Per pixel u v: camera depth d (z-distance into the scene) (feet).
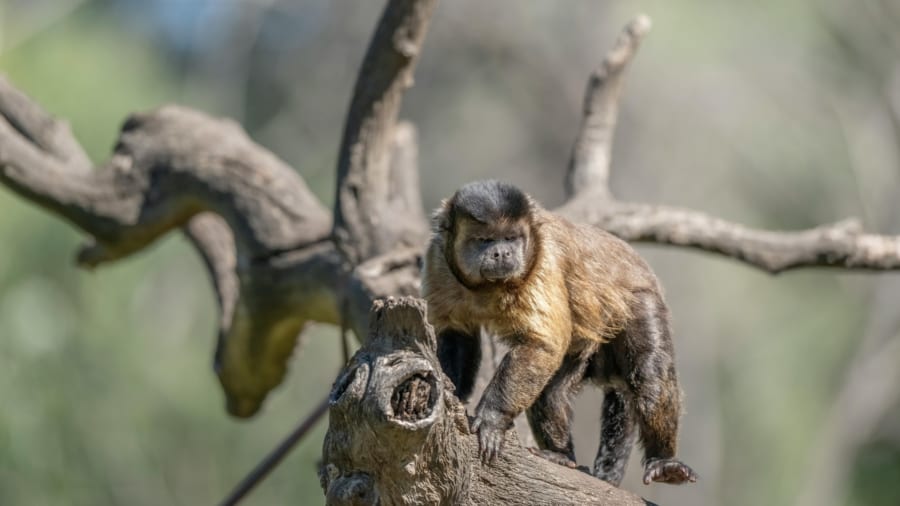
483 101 84.17
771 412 84.64
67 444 61.05
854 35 84.84
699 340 82.74
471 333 26.91
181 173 38.47
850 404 84.89
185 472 67.97
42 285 60.18
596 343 27.14
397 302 19.71
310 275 35.27
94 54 66.90
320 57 87.81
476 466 22.16
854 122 84.79
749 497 84.17
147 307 68.74
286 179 37.96
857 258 35.65
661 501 84.12
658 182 81.82
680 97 81.87
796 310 85.97
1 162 38.70
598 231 27.94
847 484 85.76
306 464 72.79
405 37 32.99
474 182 27.22
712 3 81.20
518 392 24.85
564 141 83.87
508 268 24.95
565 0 83.97
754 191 83.66
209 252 41.37
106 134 63.05
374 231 34.14
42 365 59.88
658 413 26.76
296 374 75.56
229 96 87.97
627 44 37.22
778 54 83.61
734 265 82.53
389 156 34.76
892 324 84.69
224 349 39.68
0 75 40.88
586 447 79.71
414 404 19.67
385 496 19.94
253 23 89.66
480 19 83.97
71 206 39.14
